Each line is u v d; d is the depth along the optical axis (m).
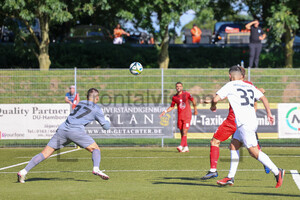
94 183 26.55
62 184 25.98
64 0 69.62
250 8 79.62
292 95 60.47
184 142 46.31
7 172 32.81
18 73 59.59
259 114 48.78
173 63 84.75
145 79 63.62
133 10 73.50
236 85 24.47
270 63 84.19
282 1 72.25
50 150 27.25
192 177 29.58
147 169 33.88
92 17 93.94
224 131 26.20
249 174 30.81
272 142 52.50
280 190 23.09
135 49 86.12
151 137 49.81
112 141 53.56
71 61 83.69
